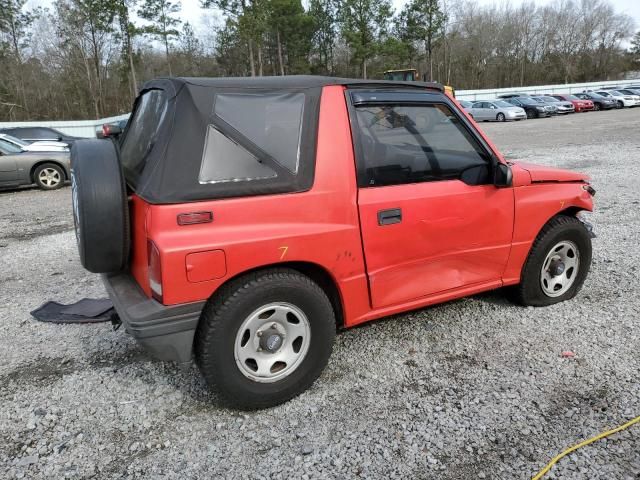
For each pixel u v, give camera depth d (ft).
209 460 8.34
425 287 11.05
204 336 8.71
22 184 38.29
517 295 13.25
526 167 12.65
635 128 64.44
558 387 9.91
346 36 162.30
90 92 156.35
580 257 13.47
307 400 9.83
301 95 9.51
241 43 166.61
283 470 8.05
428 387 10.11
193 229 8.33
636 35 250.57
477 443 8.47
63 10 145.38
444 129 11.04
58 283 17.17
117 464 8.32
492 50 246.47
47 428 9.27
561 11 250.98
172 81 9.23
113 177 8.68
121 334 12.97
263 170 8.91
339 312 10.39
